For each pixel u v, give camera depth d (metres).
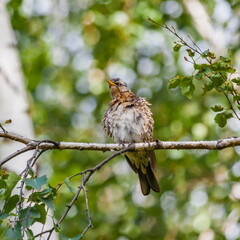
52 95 18.25
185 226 14.26
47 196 6.13
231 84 7.45
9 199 6.15
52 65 17.47
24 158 8.73
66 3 17.39
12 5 16.27
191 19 15.73
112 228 14.35
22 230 5.92
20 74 9.58
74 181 15.27
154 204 15.09
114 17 15.75
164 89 16.25
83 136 16.98
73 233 14.05
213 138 14.81
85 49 17.69
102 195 16.05
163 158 15.44
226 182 14.48
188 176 15.09
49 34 17.64
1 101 9.18
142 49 16.83
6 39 9.70
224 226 13.37
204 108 15.30
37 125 16.92
